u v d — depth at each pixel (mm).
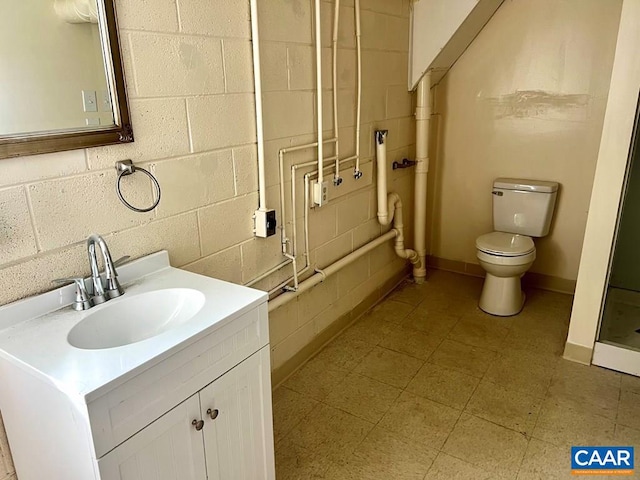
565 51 2920
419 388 2336
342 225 2699
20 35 1196
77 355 1120
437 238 3750
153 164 1570
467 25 2889
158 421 1156
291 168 2195
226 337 1317
